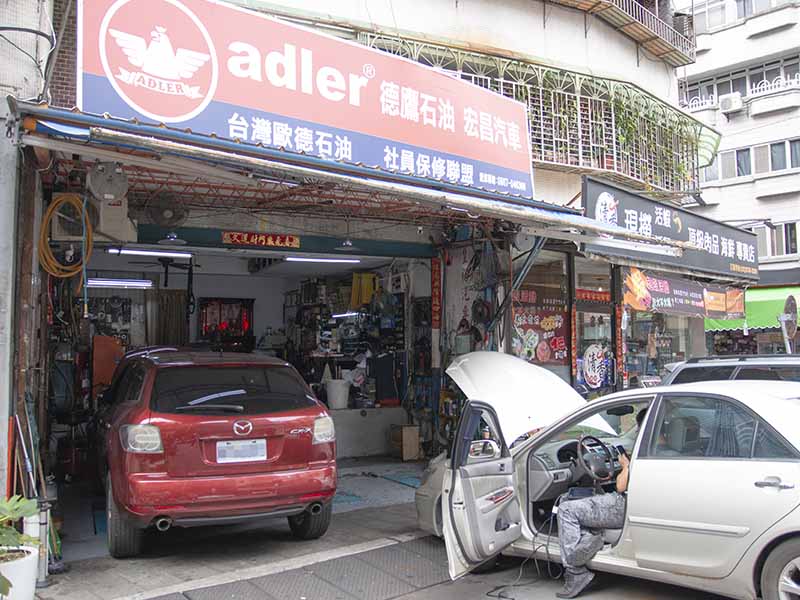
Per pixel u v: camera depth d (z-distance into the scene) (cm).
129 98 505
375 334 1123
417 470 911
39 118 405
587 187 873
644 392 450
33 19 507
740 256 1374
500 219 769
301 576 496
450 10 995
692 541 390
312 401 566
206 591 461
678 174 1368
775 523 358
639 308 1055
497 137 866
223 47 571
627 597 446
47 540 476
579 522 444
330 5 862
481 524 436
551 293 1024
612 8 1188
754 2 2398
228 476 500
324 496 540
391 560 536
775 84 2295
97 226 646
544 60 1068
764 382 436
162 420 491
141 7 518
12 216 475
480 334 931
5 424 467
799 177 2156
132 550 528
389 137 713
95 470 758
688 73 2541
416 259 1036
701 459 399
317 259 1034
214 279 1422
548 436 491
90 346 988
